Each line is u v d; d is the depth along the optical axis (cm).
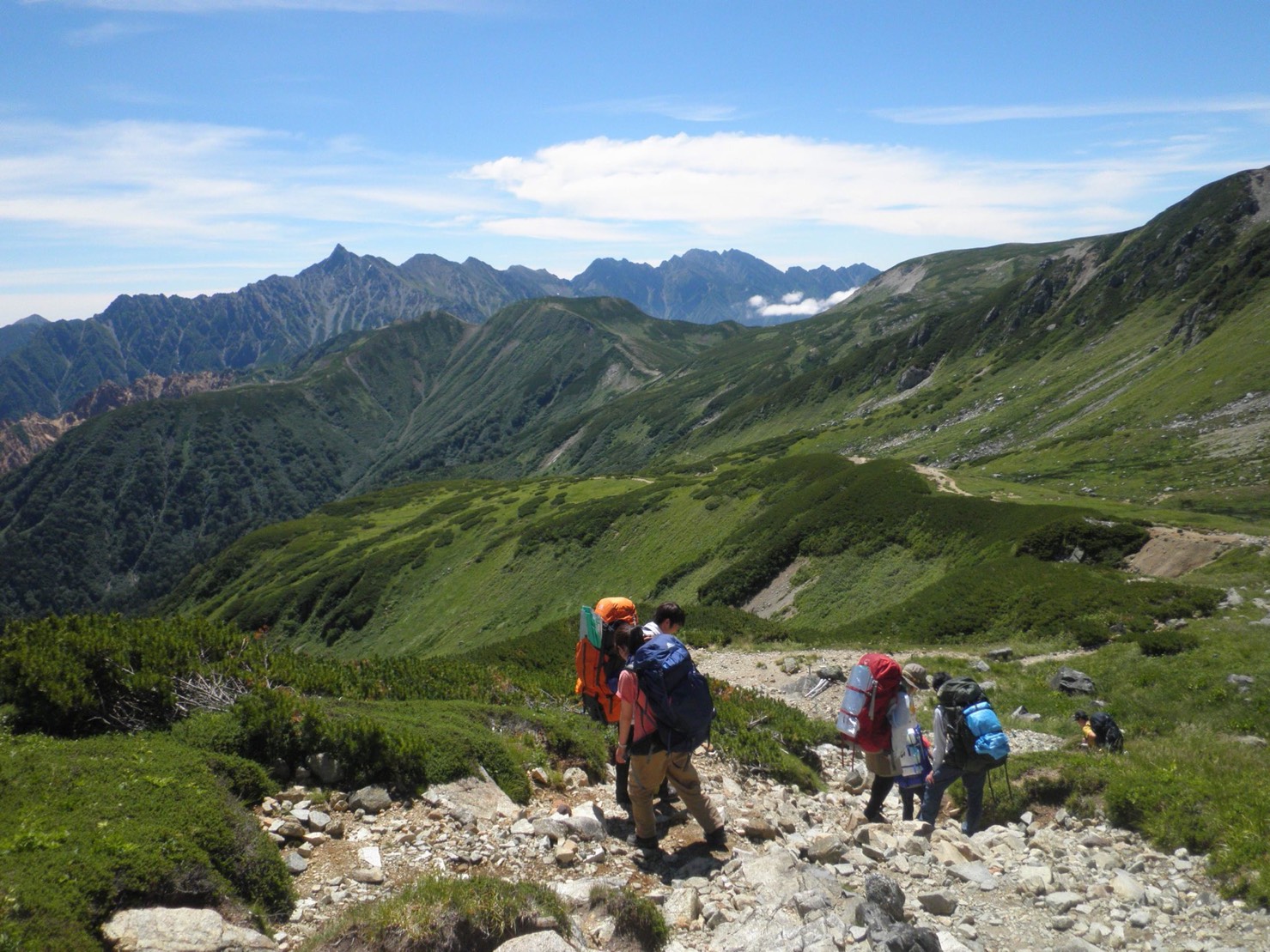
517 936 512
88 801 551
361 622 9706
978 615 3206
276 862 573
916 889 698
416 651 8444
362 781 748
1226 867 693
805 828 905
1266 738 1493
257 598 11581
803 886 648
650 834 727
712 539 7406
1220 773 916
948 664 2278
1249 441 7425
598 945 543
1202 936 605
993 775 1012
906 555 5138
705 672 2395
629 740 714
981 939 608
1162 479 7175
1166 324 13212
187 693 806
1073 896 672
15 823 504
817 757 1234
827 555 5662
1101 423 10025
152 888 486
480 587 8981
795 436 15412
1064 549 3897
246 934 483
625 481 11369
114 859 484
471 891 534
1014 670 2189
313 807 697
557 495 10981
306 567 11944
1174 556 3428
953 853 773
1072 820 903
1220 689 1723
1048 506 4700
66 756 626
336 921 510
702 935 577
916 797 1073
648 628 784
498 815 749
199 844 539
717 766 1065
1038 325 16612
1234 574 2862
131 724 754
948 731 895
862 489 6188
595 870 676
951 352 18450
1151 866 752
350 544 12656
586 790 893
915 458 12131
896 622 3547
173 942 452
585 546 8531
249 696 773
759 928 559
